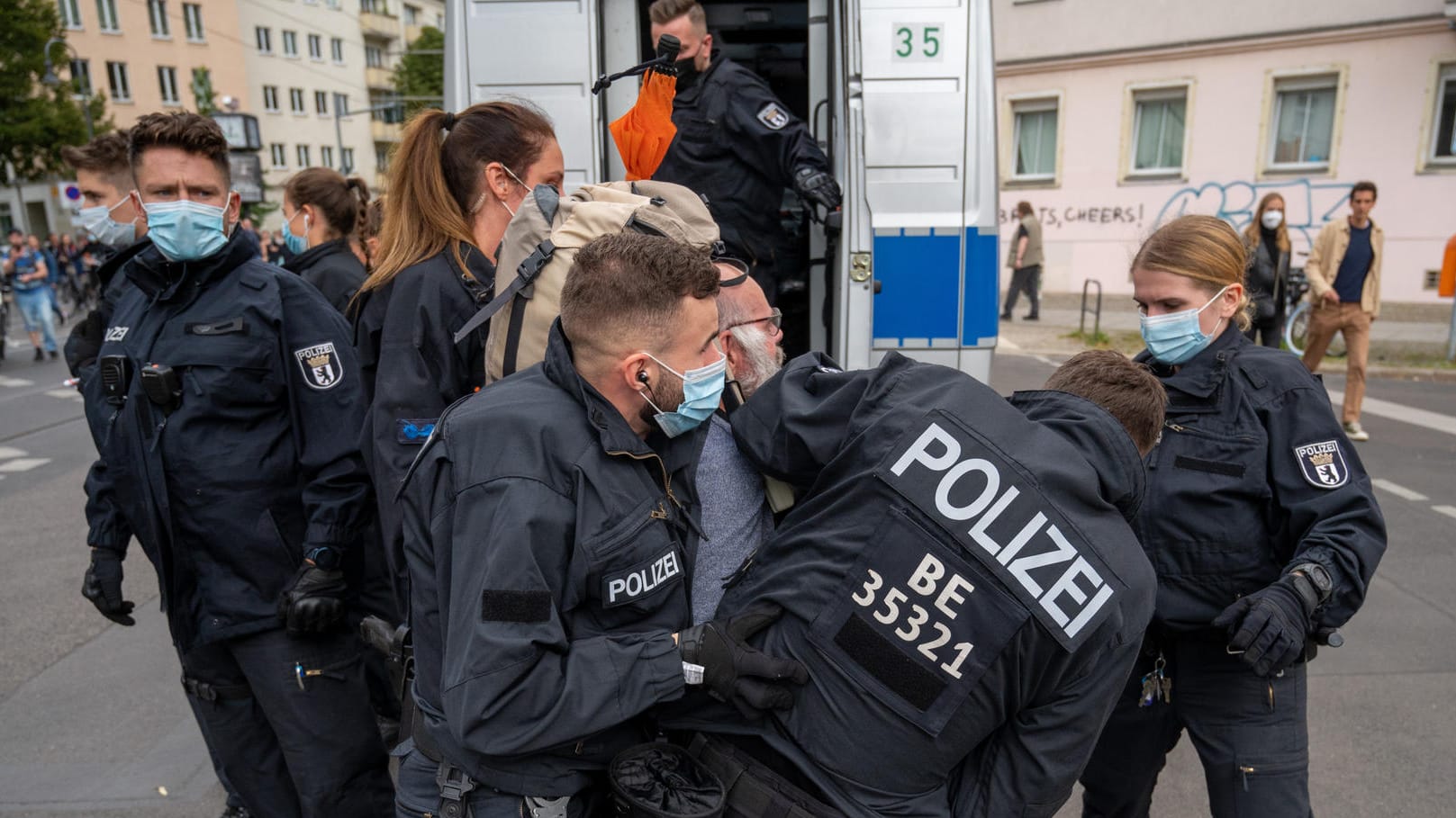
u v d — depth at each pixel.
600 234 1.70
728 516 1.55
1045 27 15.27
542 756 1.43
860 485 1.36
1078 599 1.28
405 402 2.01
